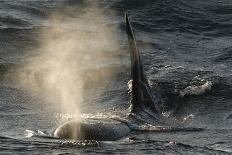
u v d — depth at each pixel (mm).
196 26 67500
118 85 51781
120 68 55188
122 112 43531
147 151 33562
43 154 32219
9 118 43375
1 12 69125
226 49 60469
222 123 43438
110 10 70875
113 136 36250
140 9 70875
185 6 72125
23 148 33438
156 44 61406
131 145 34781
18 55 58062
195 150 34531
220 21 69062
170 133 39156
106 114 43375
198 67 54844
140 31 65250
